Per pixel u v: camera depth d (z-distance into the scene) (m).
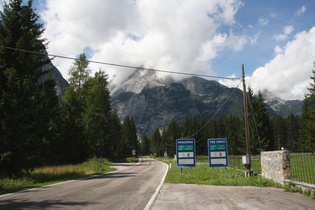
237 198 9.13
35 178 17.94
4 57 18.67
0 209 7.33
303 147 45.50
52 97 26.45
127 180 16.80
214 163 16.95
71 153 40.00
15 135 17.56
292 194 10.05
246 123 17.44
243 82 17.92
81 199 9.07
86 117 43.62
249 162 16.73
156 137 175.25
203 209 7.31
